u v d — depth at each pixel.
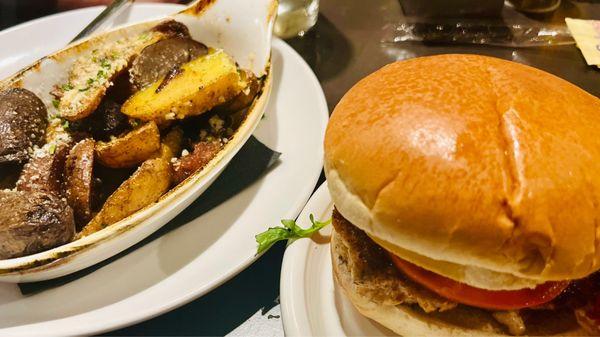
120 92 0.27
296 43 0.36
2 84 0.27
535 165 0.15
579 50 0.34
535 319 0.17
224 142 0.26
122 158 0.24
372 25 0.38
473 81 0.17
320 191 0.23
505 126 0.15
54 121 0.26
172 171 0.24
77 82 0.27
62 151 0.24
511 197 0.15
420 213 0.15
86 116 0.25
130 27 0.29
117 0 0.36
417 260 0.16
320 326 0.19
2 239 0.20
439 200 0.15
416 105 0.16
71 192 0.23
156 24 0.29
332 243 0.20
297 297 0.19
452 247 0.15
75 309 0.20
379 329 0.19
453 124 0.16
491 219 0.15
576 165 0.15
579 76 0.32
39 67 0.28
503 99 0.16
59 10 0.42
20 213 0.20
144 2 0.40
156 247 0.23
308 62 0.35
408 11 0.38
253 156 0.26
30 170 0.23
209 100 0.25
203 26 0.29
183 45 0.28
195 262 0.22
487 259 0.15
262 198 0.24
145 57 0.28
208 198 0.24
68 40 0.36
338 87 0.32
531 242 0.15
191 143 0.26
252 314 0.21
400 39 0.36
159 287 0.21
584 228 0.15
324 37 0.37
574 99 0.17
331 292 0.20
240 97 0.26
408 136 0.16
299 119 0.28
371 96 0.17
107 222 0.22
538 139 0.15
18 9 0.43
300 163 0.26
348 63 0.34
